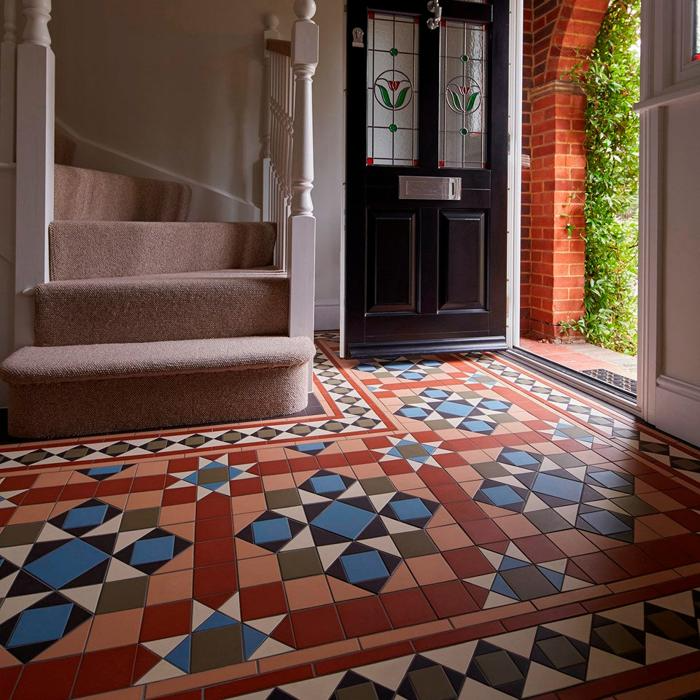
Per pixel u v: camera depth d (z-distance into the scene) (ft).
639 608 3.60
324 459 5.90
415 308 10.41
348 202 9.89
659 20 6.41
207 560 4.12
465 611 3.58
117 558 4.14
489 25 10.30
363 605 3.64
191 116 11.97
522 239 13.17
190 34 11.84
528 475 5.52
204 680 3.03
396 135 10.11
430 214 10.29
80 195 8.38
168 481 5.38
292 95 9.36
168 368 6.49
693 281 6.24
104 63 11.50
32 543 4.32
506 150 10.55
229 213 12.33
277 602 3.66
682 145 6.26
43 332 6.98
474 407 7.59
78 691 2.95
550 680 3.04
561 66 11.96
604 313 12.38
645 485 5.30
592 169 12.33
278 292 7.78
